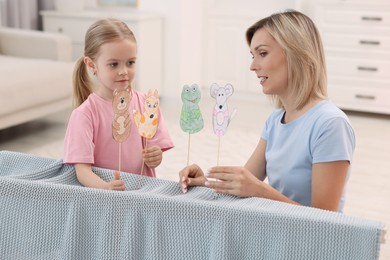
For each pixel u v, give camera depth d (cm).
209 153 386
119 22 160
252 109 518
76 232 121
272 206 122
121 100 144
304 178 148
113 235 119
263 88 151
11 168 153
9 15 514
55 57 456
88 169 147
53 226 123
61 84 414
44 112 407
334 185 141
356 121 485
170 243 117
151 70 516
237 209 112
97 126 159
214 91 139
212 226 113
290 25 145
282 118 159
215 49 559
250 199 127
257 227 111
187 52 539
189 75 548
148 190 136
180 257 116
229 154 384
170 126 450
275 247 111
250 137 426
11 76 376
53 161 152
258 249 112
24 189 123
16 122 380
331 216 114
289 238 110
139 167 165
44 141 407
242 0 561
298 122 150
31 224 124
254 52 150
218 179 137
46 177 147
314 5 496
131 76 159
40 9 543
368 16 480
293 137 150
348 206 303
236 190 131
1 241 127
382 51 482
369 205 305
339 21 491
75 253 121
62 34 470
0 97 357
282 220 110
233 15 543
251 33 154
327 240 108
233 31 548
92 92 176
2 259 128
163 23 528
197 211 114
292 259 110
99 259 120
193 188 137
